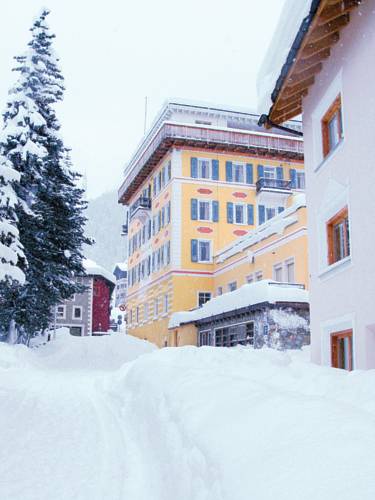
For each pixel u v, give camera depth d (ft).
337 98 38.60
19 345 76.79
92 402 33.73
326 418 12.46
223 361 33.01
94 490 15.69
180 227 126.00
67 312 196.34
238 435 13.46
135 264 162.61
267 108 47.32
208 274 125.90
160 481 15.94
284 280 88.53
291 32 38.52
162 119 147.43
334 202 37.73
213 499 11.55
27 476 16.99
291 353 65.05
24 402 30.53
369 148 31.96
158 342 132.16
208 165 130.31
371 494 8.37
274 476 10.20
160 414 21.66
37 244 84.69
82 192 92.17
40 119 83.61
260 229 101.19
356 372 22.61
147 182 151.64
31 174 81.61
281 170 133.80
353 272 34.01
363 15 32.91
